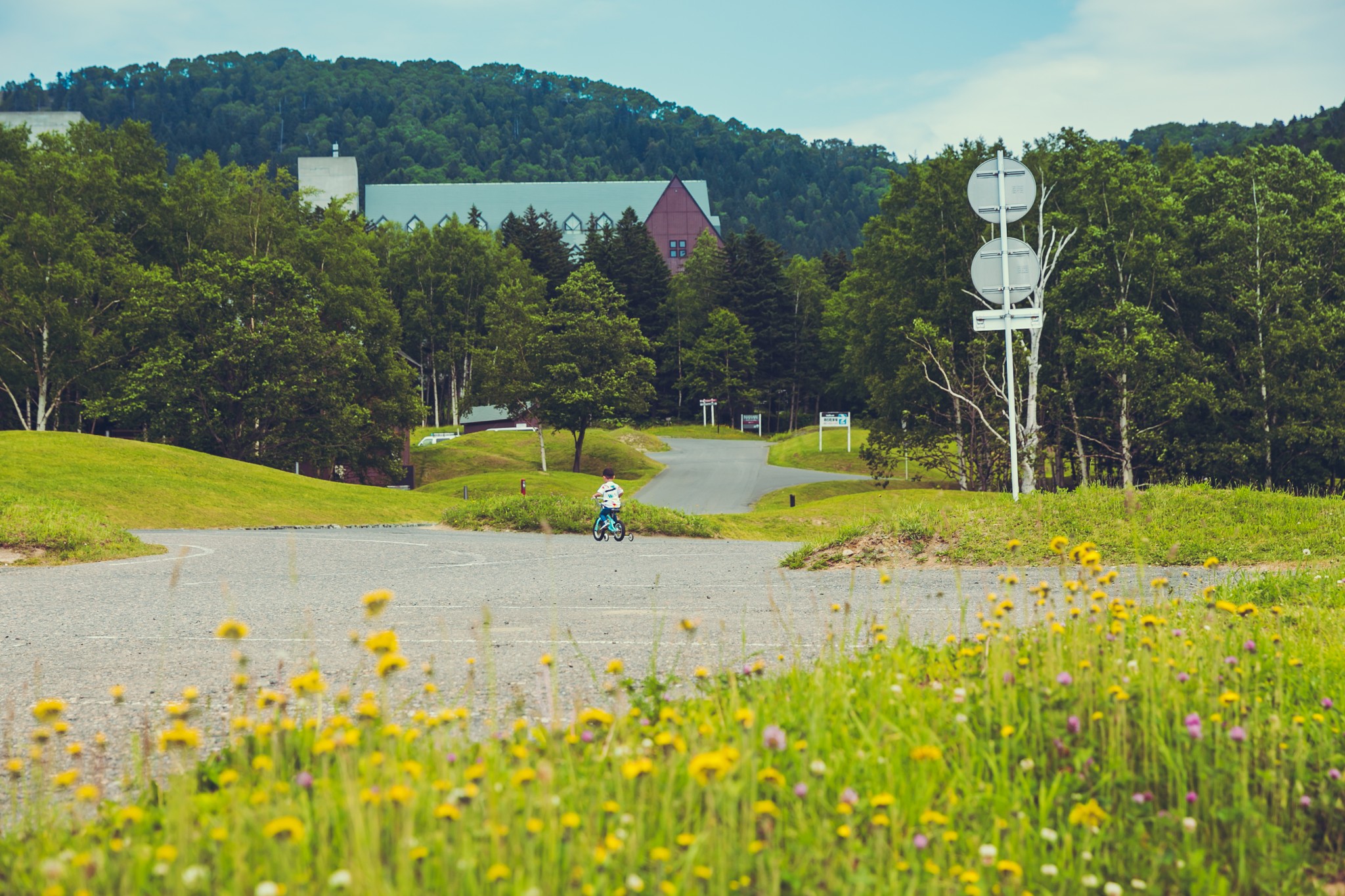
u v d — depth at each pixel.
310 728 4.23
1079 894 3.07
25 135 61.50
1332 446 40.72
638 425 106.75
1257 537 13.54
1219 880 3.16
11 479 32.97
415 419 67.25
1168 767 3.78
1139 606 7.41
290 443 56.81
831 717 4.26
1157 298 45.44
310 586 13.70
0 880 2.95
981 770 3.79
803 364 118.00
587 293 74.94
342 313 65.00
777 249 123.62
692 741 3.74
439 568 16.14
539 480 63.19
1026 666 4.86
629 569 15.20
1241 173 45.81
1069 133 47.00
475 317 103.50
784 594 11.39
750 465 75.12
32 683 7.30
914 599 10.55
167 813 3.39
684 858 2.83
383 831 3.06
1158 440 42.62
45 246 53.00
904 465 70.81
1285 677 5.39
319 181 171.75
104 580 14.82
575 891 2.74
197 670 7.64
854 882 2.79
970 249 48.12
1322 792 3.80
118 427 65.38
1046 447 43.22
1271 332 41.34
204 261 59.06
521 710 4.99
